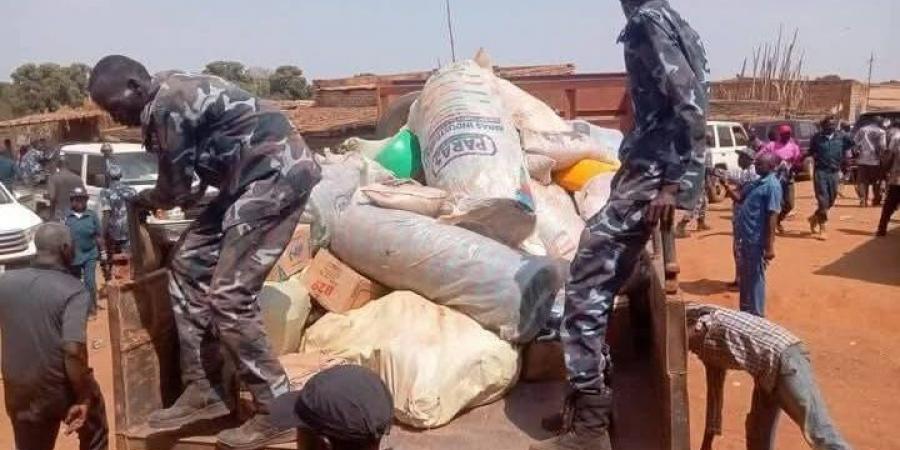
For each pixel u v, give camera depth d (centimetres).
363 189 454
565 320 336
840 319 999
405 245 413
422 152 526
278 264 412
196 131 342
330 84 1739
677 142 321
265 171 341
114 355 339
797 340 418
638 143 327
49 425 499
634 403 377
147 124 341
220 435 334
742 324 427
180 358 371
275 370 338
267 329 391
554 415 351
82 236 1052
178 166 346
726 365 438
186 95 337
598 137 607
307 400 182
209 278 362
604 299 333
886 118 2061
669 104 321
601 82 750
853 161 2122
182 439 347
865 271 1209
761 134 2464
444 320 387
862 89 4331
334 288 421
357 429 176
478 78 531
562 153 523
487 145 482
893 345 902
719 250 1413
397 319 386
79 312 478
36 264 490
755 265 883
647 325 415
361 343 380
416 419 349
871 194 2117
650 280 393
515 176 477
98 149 1473
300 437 184
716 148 2148
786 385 412
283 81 4125
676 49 319
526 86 761
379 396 182
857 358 861
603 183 518
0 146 2772
